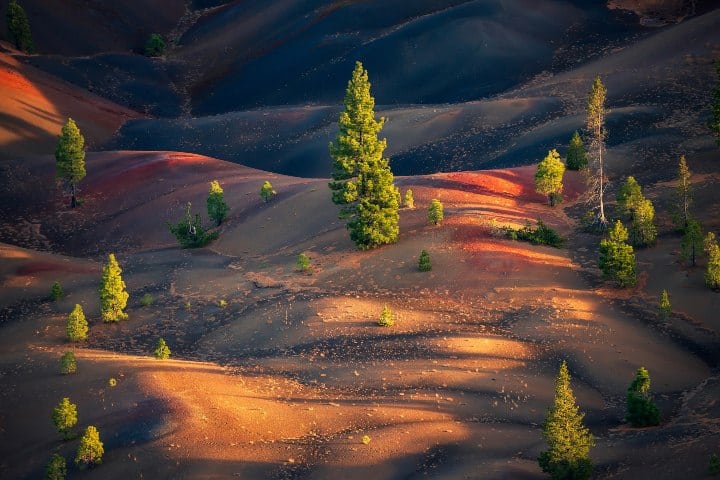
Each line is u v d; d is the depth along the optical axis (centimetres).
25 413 7712
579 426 6084
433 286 10238
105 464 6656
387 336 8994
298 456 6638
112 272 10331
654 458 6234
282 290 10744
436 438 6844
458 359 8331
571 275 10362
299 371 8350
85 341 9838
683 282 9894
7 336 9975
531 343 8756
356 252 11556
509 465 6356
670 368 8219
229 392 7738
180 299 11056
